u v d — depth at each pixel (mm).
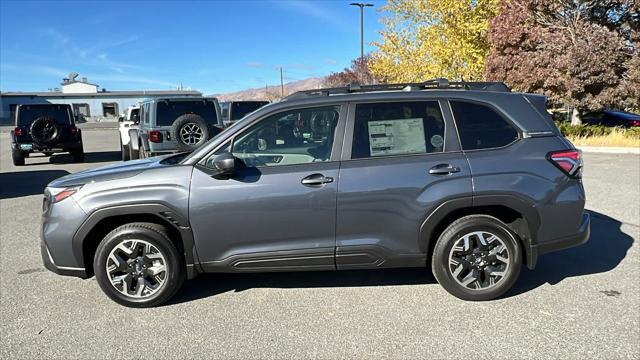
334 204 3617
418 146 3725
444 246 3705
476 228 3682
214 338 3281
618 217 6152
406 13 20703
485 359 2945
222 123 10328
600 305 3650
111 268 3727
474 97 3818
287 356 3029
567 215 3740
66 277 4484
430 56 19672
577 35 14344
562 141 3818
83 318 3621
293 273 4508
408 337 3234
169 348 3160
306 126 3750
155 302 3764
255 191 3602
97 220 3629
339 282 4254
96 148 20547
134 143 11820
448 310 3635
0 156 17609
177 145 9055
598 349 3027
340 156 3684
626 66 13680
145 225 3699
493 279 3760
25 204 8133
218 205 3615
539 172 3668
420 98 3795
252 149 3736
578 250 4945
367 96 3799
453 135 3732
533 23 15492
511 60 15797
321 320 3516
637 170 9812
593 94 14445
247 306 3791
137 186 3641
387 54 22234
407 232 3662
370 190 3607
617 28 14664
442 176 3623
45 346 3209
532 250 3723
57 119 14391
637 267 4422
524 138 3758
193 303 3867
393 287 4109
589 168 10203
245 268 3734
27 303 3900
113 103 52781
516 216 3828
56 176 11617
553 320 3430
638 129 14438
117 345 3207
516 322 3412
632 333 3213
